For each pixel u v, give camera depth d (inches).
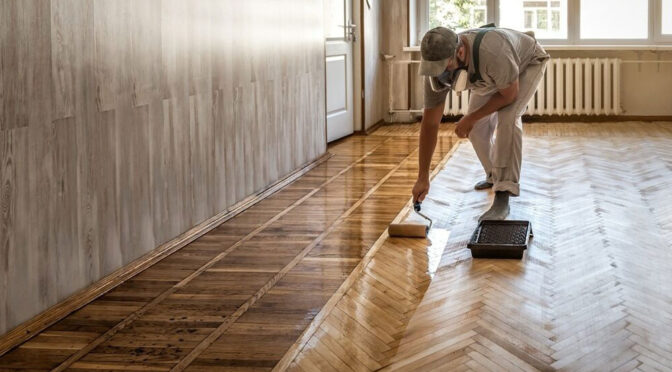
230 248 150.5
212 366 95.0
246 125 187.9
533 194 192.9
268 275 132.5
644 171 219.9
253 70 191.6
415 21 352.2
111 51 127.4
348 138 307.7
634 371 90.3
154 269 137.3
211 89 167.5
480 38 150.2
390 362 94.9
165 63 146.6
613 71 335.3
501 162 163.6
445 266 135.4
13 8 103.1
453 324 107.0
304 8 233.3
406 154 262.8
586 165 231.8
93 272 123.6
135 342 103.5
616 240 148.6
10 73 102.6
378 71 342.0
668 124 326.6
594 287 121.6
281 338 103.8
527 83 163.8
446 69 146.7
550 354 96.0
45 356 99.3
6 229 102.3
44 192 110.3
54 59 112.1
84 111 120.0
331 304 116.6
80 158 119.3
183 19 153.6
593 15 339.6
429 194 197.0
